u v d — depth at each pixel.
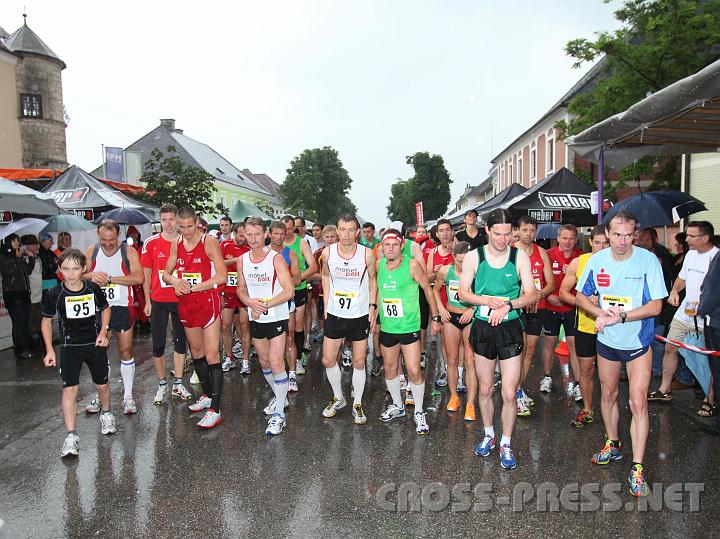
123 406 5.39
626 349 3.69
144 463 4.16
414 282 4.67
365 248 4.84
